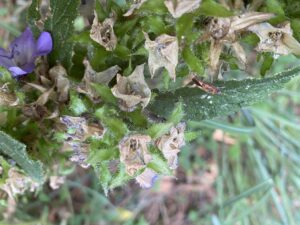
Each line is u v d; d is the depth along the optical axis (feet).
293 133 1.10
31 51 0.48
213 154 1.10
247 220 1.09
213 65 0.39
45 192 0.94
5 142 0.46
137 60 0.44
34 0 0.48
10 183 0.51
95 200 1.00
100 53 0.43
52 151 0.52
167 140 0.40
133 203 1.04
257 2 0.39
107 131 0.41
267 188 0.99
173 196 1.10
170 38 0.38
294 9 0.39
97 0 0.42
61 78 0.46
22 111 0.48
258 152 1.08
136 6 0.39
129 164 0.39
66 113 0.46
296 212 1.11
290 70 0.43
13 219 0.89
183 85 0.46
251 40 0.39
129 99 0.41
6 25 0.82
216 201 1.10
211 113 0.46
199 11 0.37
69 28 0.46
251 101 0.45
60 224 0.97
